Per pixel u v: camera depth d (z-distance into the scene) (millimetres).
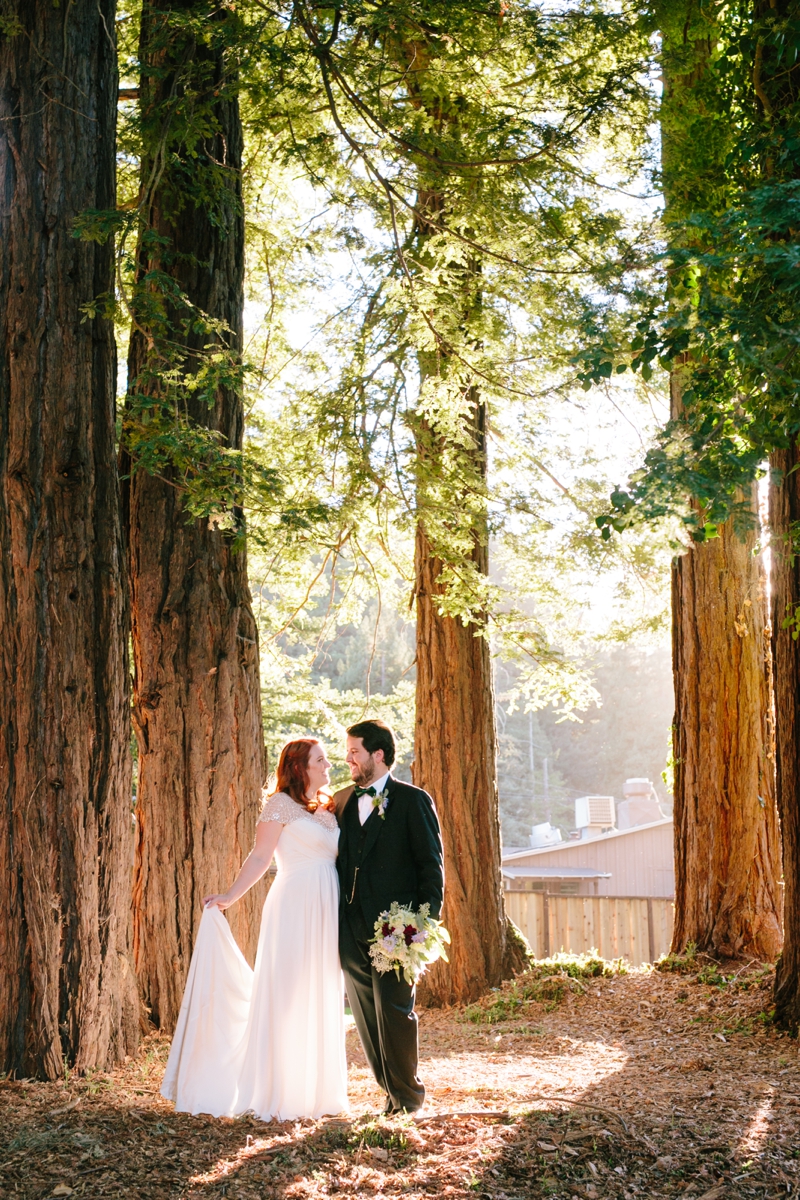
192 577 6797
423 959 4312
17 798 5270
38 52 5738
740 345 4504
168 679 6719
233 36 6594
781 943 9188
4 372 5488
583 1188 3738
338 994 4629
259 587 13367
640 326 4922
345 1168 3869
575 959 10078
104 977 5426
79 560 5527
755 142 6309
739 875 9328
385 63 7293
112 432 5816
